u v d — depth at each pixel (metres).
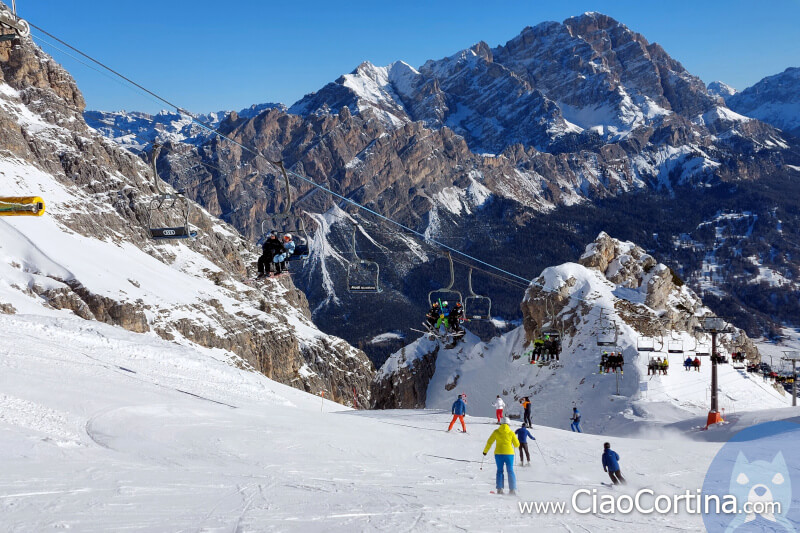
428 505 15.44
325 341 172.50
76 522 11.91
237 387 43.44
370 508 14.59
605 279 119.19
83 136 176.88
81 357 36.38
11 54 178.12
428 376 133.12
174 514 12.98
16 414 22.44
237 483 17.16
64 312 98.06
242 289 168.62
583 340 106.06
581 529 13.36
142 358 41.59
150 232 27.61
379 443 28.30
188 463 20.39
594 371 98.19
